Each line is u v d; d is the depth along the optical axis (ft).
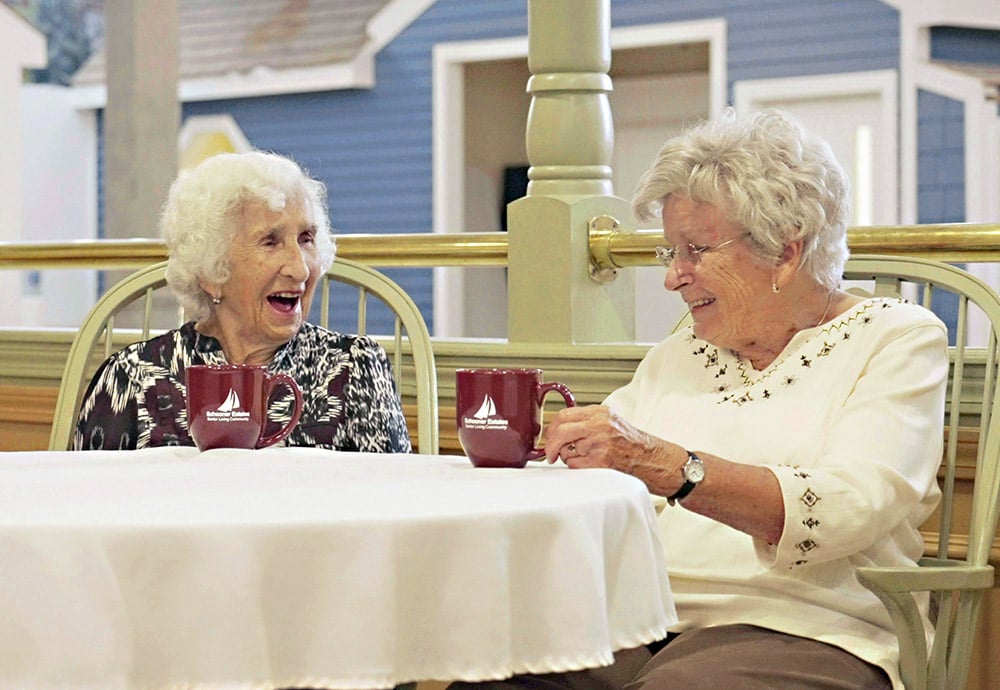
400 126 38.06
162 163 26.84
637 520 4.83
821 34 33.35
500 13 36.58
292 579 4.20
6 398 10.68
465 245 9.21
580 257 8.84
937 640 5.94
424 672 4.32
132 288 7.94
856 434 5.99
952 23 31.96
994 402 6.38
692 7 34.99
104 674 4.11
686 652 5.90
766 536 5.87
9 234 36.17
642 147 39.91
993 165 31.73
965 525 7.50
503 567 4.38
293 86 38.58
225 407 6.14
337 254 9.57
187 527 4.16
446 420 9.16
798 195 6.26
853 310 6.40
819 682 5.61
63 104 43.86
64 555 4.13
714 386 6.69
